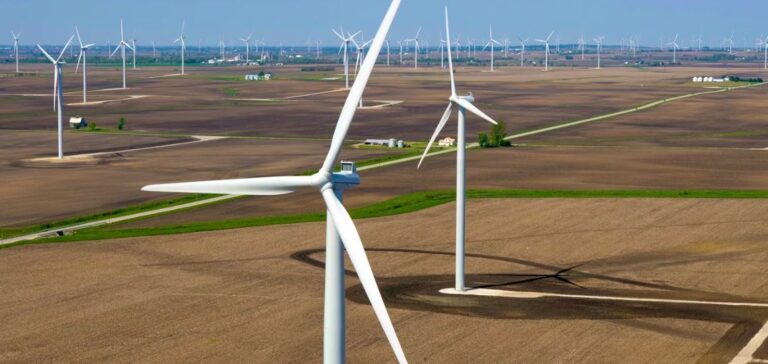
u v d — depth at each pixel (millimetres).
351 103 30109
